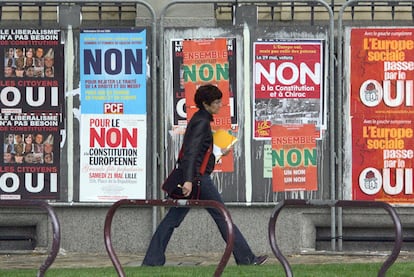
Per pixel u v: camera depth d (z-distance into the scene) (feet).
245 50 90.02
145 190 90.48
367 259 86.89
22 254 90.48
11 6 92.68
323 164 90.07
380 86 89.71
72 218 91.25
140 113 90.33
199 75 90.27
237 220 90.68
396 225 56.90
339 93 89.92
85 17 94.38
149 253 77.10
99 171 90.48
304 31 90.02
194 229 90.94
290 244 90.79
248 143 89.97
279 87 90.02
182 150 76.33
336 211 90.33
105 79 90.48
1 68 90.27
